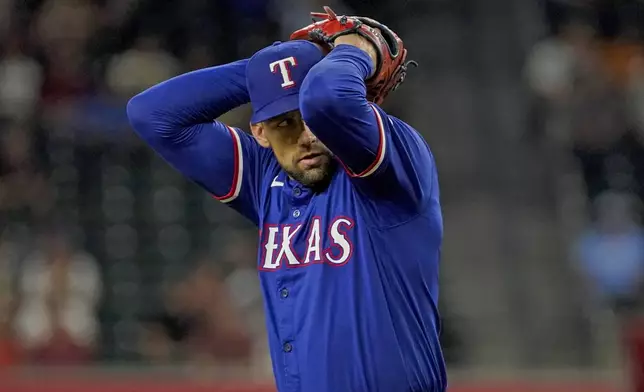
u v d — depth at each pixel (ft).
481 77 131.03
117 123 109.40
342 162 32.19
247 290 98.22
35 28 115.24
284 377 33.73
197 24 120.37
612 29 134.21
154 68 115.24
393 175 32.32
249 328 96.07
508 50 132.46
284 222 34.45
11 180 103.96
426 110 128.06
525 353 107.24
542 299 111.34
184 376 76.18
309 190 34.06
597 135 122.31
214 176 37.04
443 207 121.19
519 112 127.13
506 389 77.61
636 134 123.13
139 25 118.93
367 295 32.76
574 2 134.00
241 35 121.29
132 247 103.60
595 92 125.08
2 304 92.89
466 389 77.56
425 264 33.76
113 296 99.71
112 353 95.14
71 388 74.13
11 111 108.78
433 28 134.51
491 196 121.39
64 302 93.91
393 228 33.27
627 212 115.75
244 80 37.06
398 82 35.40
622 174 120.37
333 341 32.65
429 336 33.88
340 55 32.45
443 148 125.08
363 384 32.45
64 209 104.06
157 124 36.76
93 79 114.01
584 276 112.37
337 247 33.09
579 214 117.50
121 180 106.22
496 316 110.01
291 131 33.01
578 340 107.86
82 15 115.65
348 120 30.96
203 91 36.86
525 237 117.08
